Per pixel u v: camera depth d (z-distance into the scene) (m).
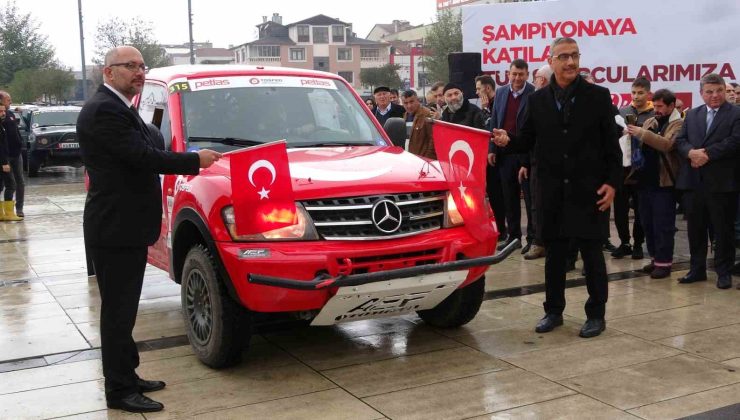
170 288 7.46
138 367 5.06
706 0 9.48
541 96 5.57
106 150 4.15
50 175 20.36
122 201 4.24
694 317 5.92
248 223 4.48
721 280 6.80
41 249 9.66
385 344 5.45
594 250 5.54
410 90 8.44
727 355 5.05
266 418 4.20
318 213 4.60
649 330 5.62
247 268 4.46
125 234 4.25
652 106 7.68
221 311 4.75
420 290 4.74
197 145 5.59
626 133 7.14
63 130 19.00
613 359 5.02
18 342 5.71
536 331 5.64
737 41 9.43
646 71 9.91
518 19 10.41
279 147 4.48
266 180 4.48
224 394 4.56
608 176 5.44
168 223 5.60
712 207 6.75
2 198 14.77
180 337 5.76
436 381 4.69
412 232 4.77
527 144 5.75
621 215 8.08
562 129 5.45
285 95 6.15
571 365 4.92
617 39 9.97
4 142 11.73
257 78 6.23
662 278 7.21
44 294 7.23
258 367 5.03
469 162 5.01
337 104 6.28
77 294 7.21
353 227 4.64
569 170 5.44
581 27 10.10
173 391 4.63
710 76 6.68
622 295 6.63
